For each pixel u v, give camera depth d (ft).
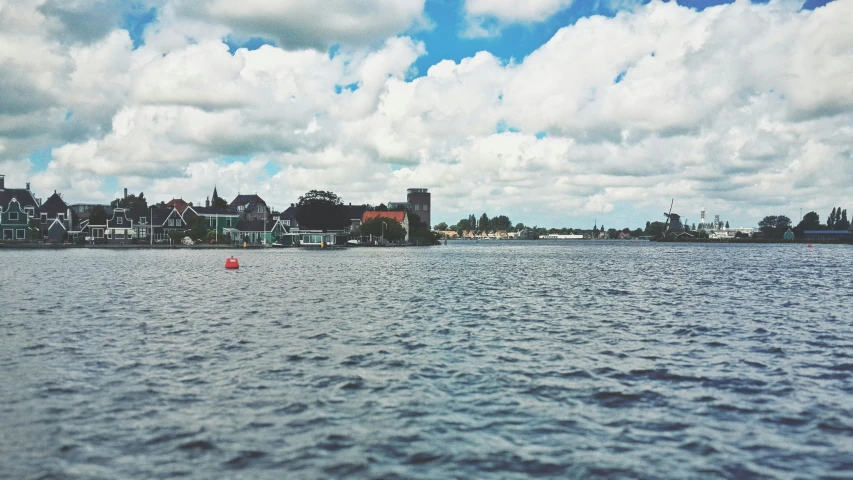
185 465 41.50
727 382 62.13
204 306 120.16
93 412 51.93
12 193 565.53
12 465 41.19
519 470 41.09
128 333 88.43
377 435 47.09
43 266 247.91
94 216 591.78
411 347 79.51
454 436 47.01
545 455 43.52
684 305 125.80
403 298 137.28
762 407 53.98
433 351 77.00
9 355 72.90
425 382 61.98
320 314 109.91
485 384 61.36
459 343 82.38
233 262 248.11
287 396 56.90
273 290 154.30
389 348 78.74
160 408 53.16
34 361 69.92
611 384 61.41
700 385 61.11
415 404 54.70
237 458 42.68
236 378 63.10
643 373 65.87
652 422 50.26
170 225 579.89
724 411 53.01
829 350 77.77
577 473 40.63
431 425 49.37
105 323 97.45
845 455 43.57
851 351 77.10
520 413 52.37
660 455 43.57
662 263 322.75
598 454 43.73
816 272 237.25
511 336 88.07
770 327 96.27
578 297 141.69
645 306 124.06
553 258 396.78
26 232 525.75
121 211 569.64
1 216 516.73
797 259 372.99
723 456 43.42
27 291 145.38
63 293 141.59
